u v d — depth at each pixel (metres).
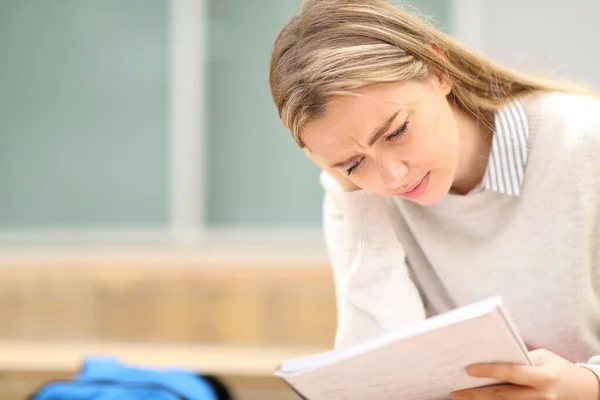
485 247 1.30
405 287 1.35
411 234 1.40
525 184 1.24
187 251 3.33
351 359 1.03
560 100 1.25
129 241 3.43
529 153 1.23
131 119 3.45
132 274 3.10
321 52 1.09
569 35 3.09
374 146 1.09
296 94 1.09
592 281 1.24
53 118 3.47
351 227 1.38
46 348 2.98
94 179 3.46
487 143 1.28
